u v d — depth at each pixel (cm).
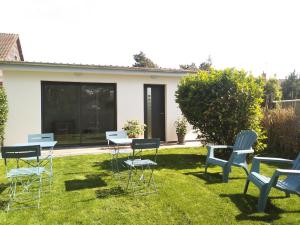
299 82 2709
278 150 825
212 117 717
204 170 615
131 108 1027
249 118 708
